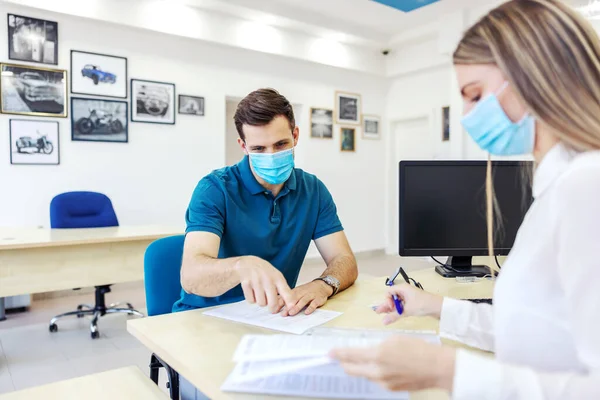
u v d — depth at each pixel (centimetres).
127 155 431
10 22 368
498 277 60
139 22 416
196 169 475
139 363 252
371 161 636
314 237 156
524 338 54
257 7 459
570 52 50
